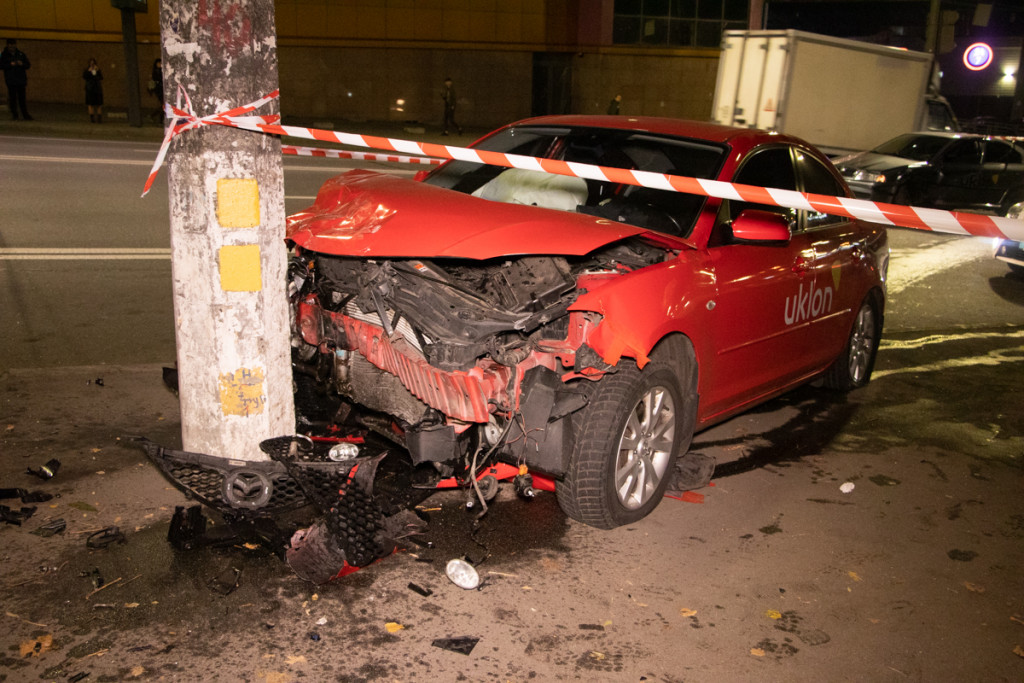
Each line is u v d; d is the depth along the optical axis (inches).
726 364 178.2
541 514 164.4
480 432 146.5
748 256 179.9
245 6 138.8
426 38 1182.3
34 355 235.0
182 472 154.6
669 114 1309.1
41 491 159.9
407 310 142.8
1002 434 226.5
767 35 625.0
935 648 131.2
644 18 1261.1
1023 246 423.8
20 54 815.1
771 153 198.4
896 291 403.5
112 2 789.2
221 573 136.1
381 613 130.1
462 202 159.6
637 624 131.7
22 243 353.7
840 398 248.4
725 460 199.5
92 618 124.4
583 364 142.3
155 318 271.7
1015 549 164.6
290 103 1150.3
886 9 1155.9
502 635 126.7
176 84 140.7
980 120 1318.9
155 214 420.2
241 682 113.3
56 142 681.0
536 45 1227.2
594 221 154.7
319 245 152.9
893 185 621.0
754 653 126.7
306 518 151.4
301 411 176.9
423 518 158.2
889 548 161.6
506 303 145.5
